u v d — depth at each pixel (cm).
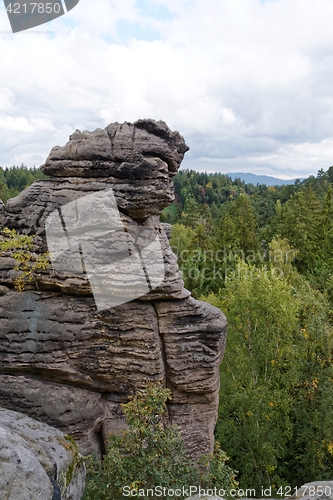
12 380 1034
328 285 2952
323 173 10894
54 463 805
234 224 4250
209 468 986
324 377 1922
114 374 1048
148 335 1034
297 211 4603
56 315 1033
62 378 1048
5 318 1033
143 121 1051
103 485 835
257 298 2033
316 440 1831
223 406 1969
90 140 1042
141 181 1031
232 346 2083
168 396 922
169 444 848
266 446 1748
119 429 1054
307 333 2044
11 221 1067
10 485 668
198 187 12438
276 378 2034
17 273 1046
